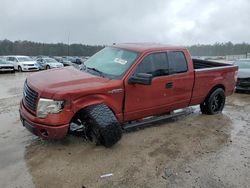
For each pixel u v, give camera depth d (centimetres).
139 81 492
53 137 438
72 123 473
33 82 472
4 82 1606
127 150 480
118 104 496
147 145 505
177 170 416
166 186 374
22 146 486
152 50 549
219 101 732
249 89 1063
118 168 417
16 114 696
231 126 634
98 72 522
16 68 2736
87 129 477
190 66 615
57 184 372
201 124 640
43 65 3025
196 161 448
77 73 511
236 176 404
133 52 541
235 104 877
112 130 459
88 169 412
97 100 466
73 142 504
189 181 387
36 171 402
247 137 565
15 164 421
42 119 432
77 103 444
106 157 451
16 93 1120
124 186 372
